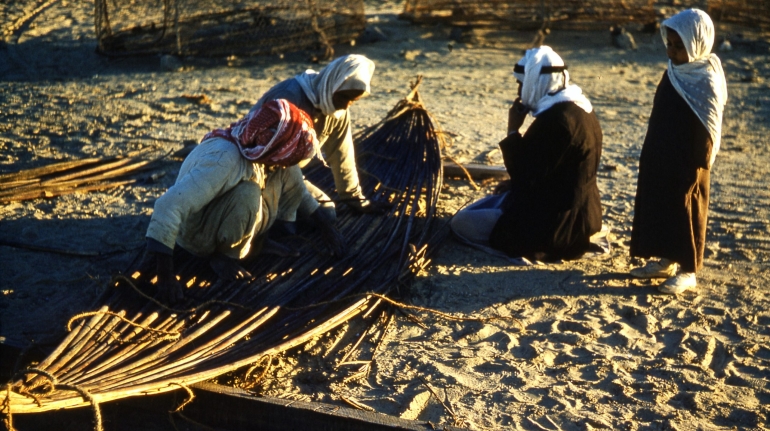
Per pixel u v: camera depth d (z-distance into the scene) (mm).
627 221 5742
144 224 5406
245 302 4141
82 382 3234
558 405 3617
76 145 7066
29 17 12602
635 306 4523
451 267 4945
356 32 11695
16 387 3033
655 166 4469
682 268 4574
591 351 4066
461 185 6371
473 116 8352
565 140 4656
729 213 5859
